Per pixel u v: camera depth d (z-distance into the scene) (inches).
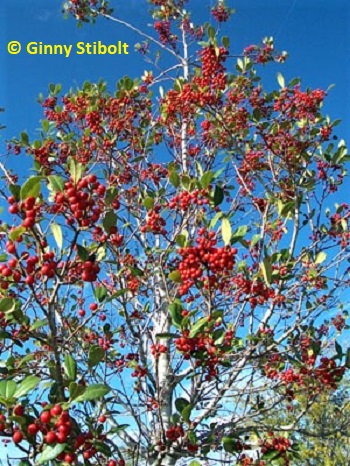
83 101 333.1
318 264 247.0
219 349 178.9
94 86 338.0
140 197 286.4
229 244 157.9
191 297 206.5
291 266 222.7
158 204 264.1
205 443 203.3
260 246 234.1
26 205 127.6
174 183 206.4
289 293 243.1
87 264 136.6
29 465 132.6
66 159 314.5
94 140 317.1
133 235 254.5
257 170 301.3
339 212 270.2
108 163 318.3
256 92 309.7
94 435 162.6
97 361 156.8
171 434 198.8
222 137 307.4
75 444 136.4
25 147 308.0
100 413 185.0
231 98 308.7
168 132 331.6
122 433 232.5
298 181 290.2
